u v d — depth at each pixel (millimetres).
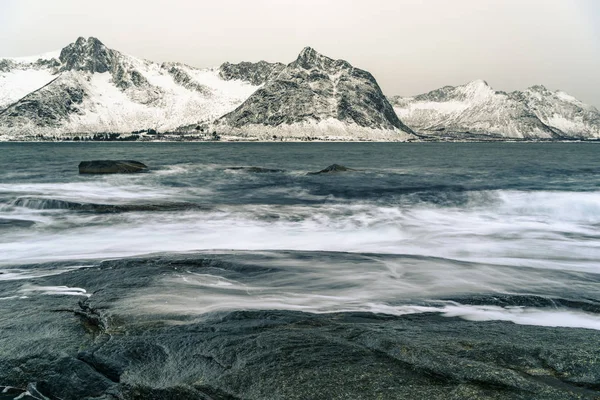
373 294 8133
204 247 13578
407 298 7914
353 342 5703
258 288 8422
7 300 7754
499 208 21266
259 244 14086
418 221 18203
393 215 19391
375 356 5293
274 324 6367
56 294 8102
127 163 40781
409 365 5027
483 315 7164
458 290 8375
